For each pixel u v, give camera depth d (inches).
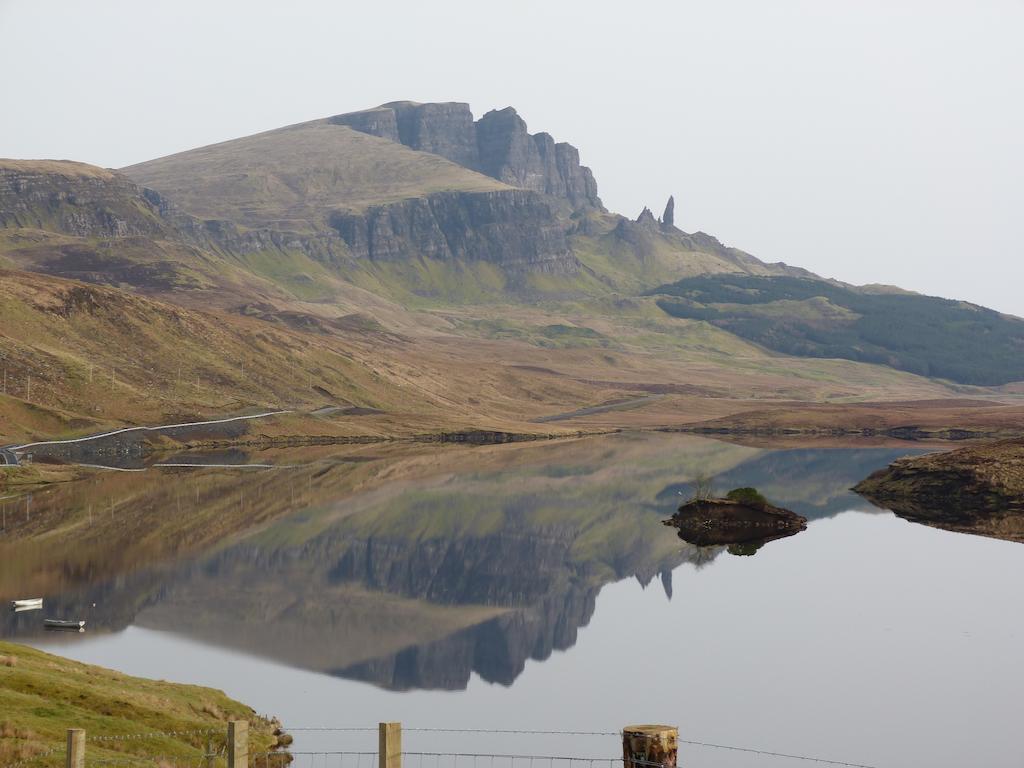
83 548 5068.9
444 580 4621.1
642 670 3159.5
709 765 2314.2
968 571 4648.1
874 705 2770.7
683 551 5315.0
